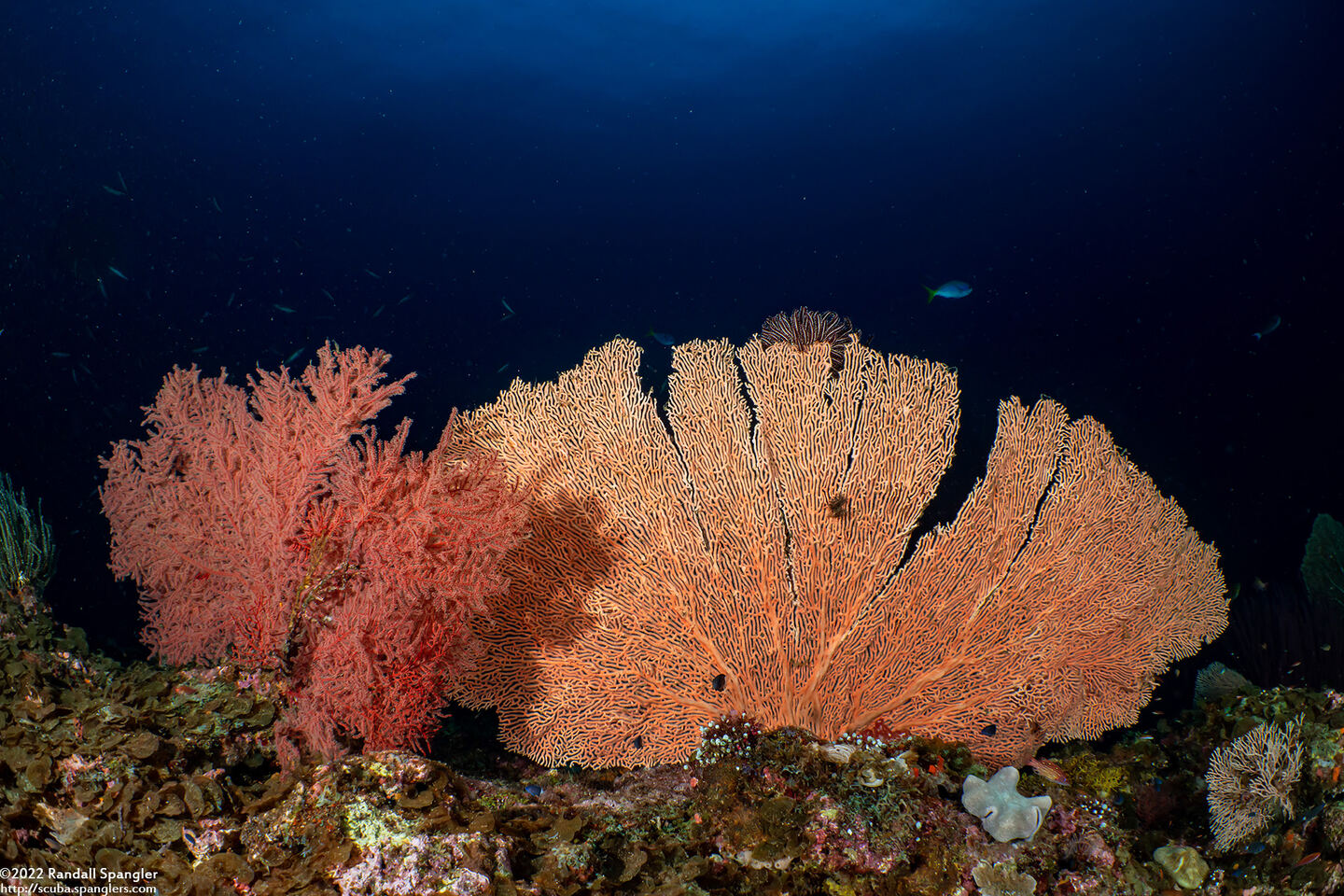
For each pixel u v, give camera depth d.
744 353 4.53
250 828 2.57
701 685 4.42
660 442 4.46
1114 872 3.12
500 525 3.37
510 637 4.32
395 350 28.73
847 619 4.49
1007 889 2.86
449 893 2.28
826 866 2.90
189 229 23.72
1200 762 4.36
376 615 3.04
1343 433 17.30
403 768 2.79
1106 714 4.83
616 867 2.75
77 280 16.67
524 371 26.12
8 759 2.47
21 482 11.78
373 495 3.17
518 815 3.01
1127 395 24.16
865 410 4.53
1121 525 4.87
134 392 16.91
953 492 10.16
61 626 4.27
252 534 3.21
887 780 3.22
